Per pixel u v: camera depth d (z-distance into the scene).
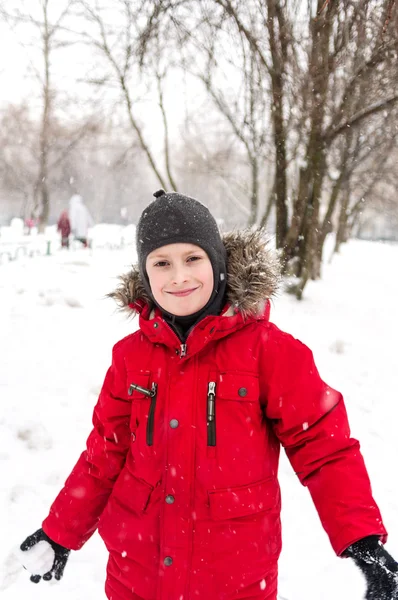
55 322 6.39
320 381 1.52
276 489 1.52
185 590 1.40
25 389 4.36
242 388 1.46
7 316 6.51
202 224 1.51
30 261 13.05
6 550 2.57
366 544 1.30
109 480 1.70
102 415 1.68
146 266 1.54
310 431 1.47
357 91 8.88
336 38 7.97
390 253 33.38
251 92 9.83
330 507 1.37
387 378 5.92
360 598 2.43
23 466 3.32
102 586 2.43
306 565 2.69
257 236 1.58
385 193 24.30
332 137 9.58
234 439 1.43
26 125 25.95
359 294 12.22
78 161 28.61
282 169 10.55
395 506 3.33
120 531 1.51
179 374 1.50
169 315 1.57
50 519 1.69
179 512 1.43
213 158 17.44
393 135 12.03
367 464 3.87
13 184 34.81
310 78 8.50
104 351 5.56
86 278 10.19
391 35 7.03
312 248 10.15
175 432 1.45
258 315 1.52
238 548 1.40
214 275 1.52
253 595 1.41
